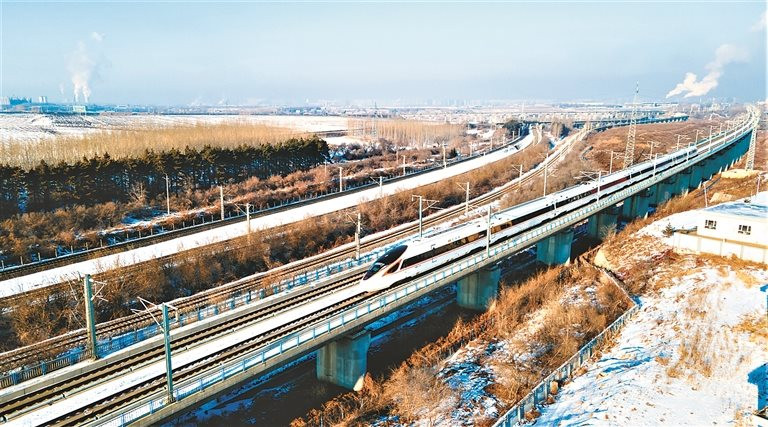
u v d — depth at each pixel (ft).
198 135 520.42
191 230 289.53
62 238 265.95
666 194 387.96
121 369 146.20
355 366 167.53
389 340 201.57
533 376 167.63
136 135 491.72
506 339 197.67
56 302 196.85
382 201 351.87
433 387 166.81
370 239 302.45
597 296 221.46
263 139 538.06
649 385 137.59
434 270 201.46
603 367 153.38
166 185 359.87
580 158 524.11
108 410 126.52
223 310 186.39
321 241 297.12
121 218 306.96
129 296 213.46
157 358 151.43
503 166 493.77
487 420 149.07
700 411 123.65
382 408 158.61
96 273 217.36
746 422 117.50
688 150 418.10
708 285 198.18
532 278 254.27
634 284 221.46
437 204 386.93
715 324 168.04
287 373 179.83
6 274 221.25
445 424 148.56
